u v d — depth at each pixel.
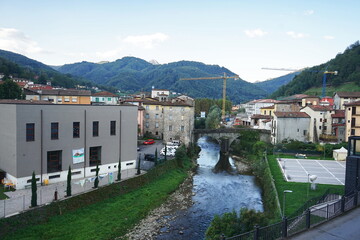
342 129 73.31
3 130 37.03
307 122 78.06
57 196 33.16
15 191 34.38
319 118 76.44
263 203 41.81
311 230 19.11
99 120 43.94
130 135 49.03
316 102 96.00
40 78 166.25
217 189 49.00
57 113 38.56
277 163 57.88
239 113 164.50
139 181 44.12
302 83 172.25
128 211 35.41
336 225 19.83
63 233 27.94
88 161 42.72
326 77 161.12
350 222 20.30
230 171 62.81
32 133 36.28
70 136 40.22
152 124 86.38
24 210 28.31
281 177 46.56
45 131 37.41
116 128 46.56
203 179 55.41
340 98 92.44
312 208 25.12
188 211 38.50
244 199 43.84
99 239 27.92
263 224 23.08
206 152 86.75
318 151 66.25
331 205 21.64
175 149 64.69
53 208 30.58
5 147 36.81
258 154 71.69
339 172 50.44
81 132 41.56
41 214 29.19
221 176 58.12
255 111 128.00
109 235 29.09
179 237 30.89
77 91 88.81
